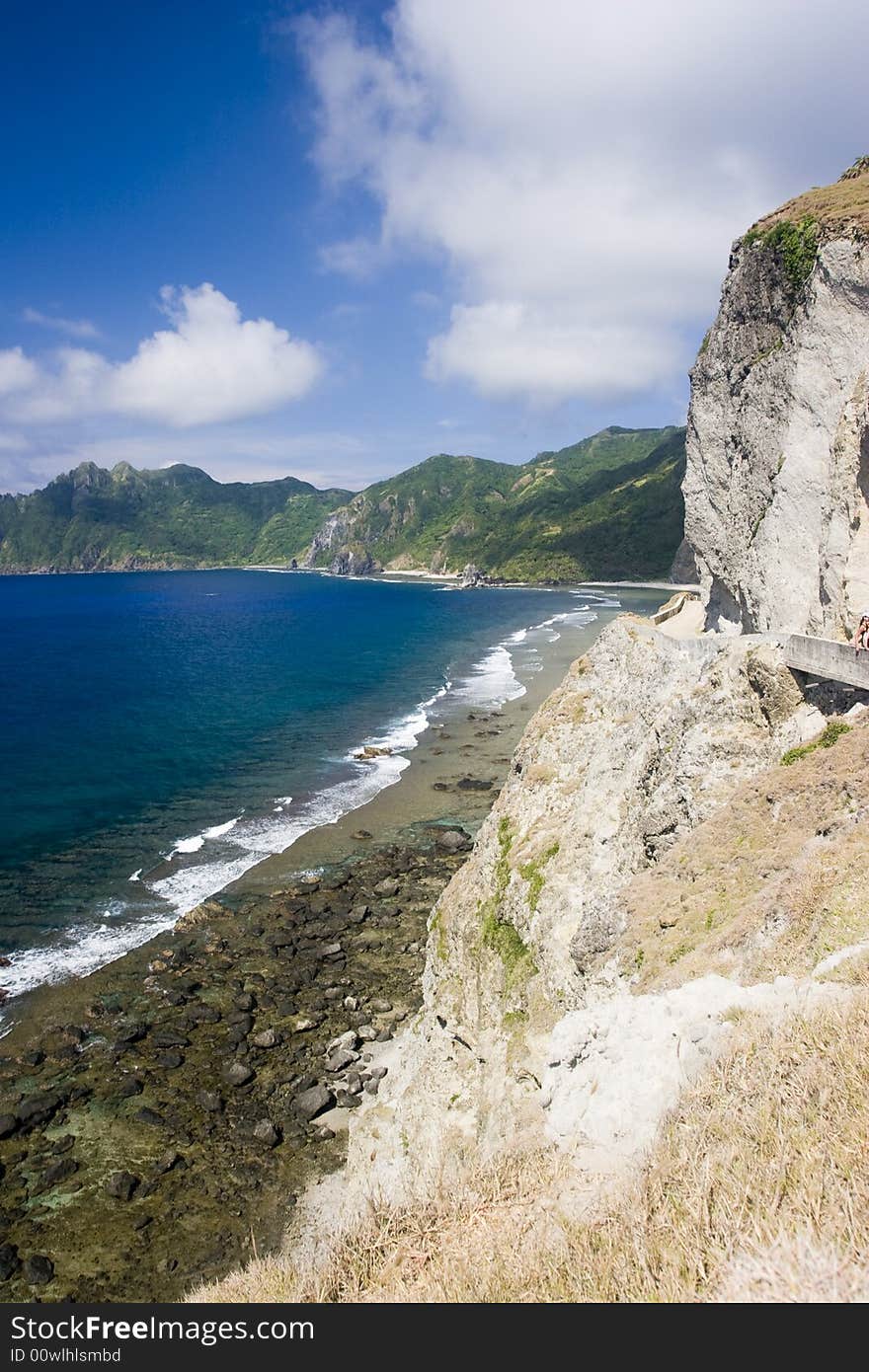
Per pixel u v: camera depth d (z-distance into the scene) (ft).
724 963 49.37
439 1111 77.00
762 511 117.60
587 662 108.99
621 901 66.44
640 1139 34.73
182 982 111.34
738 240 129.29
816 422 105.40
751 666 74.23
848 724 63.00
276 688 310.45
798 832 57.00
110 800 181.16
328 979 114.93
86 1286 68.49
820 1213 21.68
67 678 333.21
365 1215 37.24
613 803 84.64
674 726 78.59
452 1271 28.12
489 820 104.12
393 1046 99.71
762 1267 20.02
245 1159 82.74
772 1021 35.24
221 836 161.89
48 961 115.44
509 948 83.71
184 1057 97.55
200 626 542.16
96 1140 84.79
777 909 49.21
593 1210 28.89
